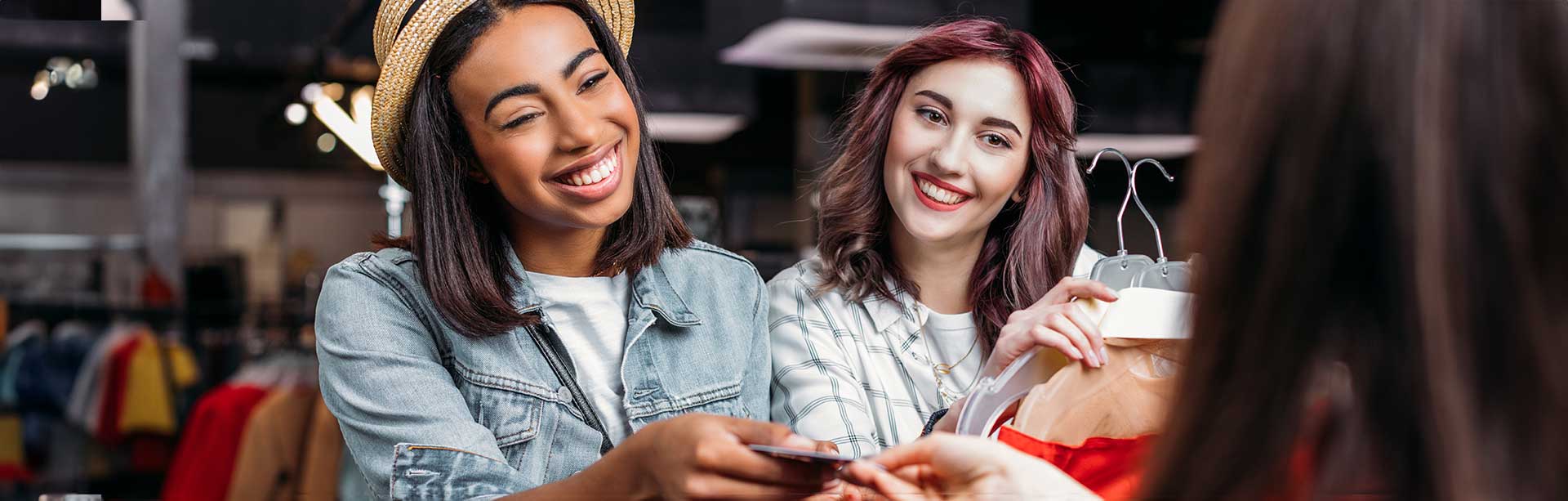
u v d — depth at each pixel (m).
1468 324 0.50
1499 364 0.50
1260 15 0.56
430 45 1.26
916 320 1.63
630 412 1.40
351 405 1.28
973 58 1.52
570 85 1.24
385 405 1.26
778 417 1.61
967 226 1.54
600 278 1.44
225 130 8.01
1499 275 0.50
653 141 1.48
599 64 1.27
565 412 1.39
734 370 1.50
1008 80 1.51
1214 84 0.58
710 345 1.49
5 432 4.59
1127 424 1.17
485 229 1.36
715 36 4.08
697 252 1.59
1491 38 0.51
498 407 1.35
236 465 3.63
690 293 1.52
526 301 1.37
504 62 1.23
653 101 4.24
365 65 5.18
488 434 1.28
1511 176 0.50
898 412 1.62
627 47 1.53
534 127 1.24
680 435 0.95
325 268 7.96
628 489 1.04
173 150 6.46
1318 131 0.52
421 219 1.31
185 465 3.76
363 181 8.25
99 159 8.23
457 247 1.31
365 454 1.28
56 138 8.15
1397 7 0.51
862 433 1.55
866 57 3.55
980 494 0.77
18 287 5.74
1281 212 0.53
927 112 1.54
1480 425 0.49
